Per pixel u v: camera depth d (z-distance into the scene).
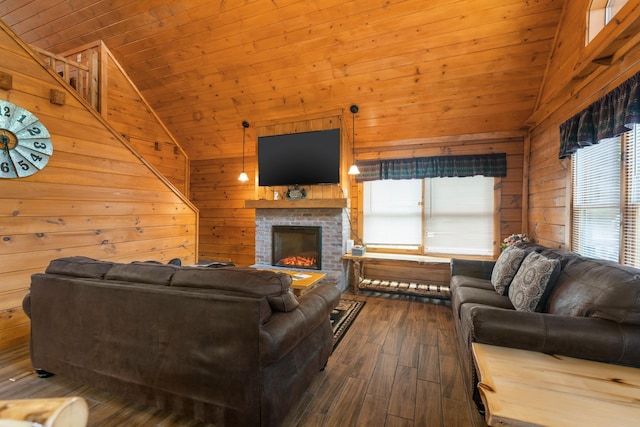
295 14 3.21
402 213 4.56
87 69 3.53
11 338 2.48
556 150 3.01
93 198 3.13
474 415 1.67
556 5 2.72
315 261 4.41
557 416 0.95
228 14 3.36
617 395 1.07
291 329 1.48
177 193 4.18
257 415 1.39
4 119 2.44
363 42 3.33
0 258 2.43
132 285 1.66
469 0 2.81
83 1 3.65
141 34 3.82
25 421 0.48
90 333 1.76
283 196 4.64
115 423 1.60
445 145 4.30
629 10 1.68
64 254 2.86
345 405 1.75
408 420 1.63
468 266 3.29
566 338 1.35
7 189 2.47
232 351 1.42
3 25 2.45
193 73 4.19
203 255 6.00
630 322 1.34
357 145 4.68
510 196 4.03
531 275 2.10
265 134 4.63
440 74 3.48
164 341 1.56
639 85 1.74
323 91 4.01
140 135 4.78
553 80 3.01
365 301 3.81
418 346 2.53
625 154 2.06
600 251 2.31
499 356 1.36
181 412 1.55
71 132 2.92
